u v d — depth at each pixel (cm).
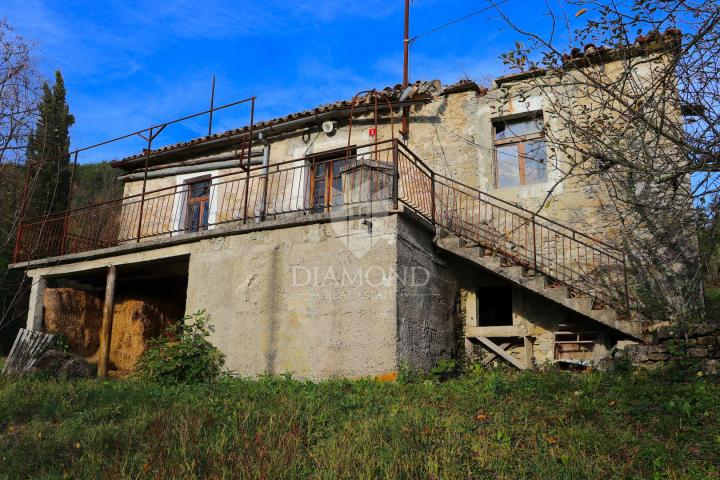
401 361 770
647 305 847
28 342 987
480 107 1050
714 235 603
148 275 1191
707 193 522
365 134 1124
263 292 888
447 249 895
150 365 855
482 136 1036
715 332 683
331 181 1076
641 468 463
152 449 512
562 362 867
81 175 3506
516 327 928
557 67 655
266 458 483
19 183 1641
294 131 1197
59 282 1241
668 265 850
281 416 577
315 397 661
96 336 1189
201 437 541
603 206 923
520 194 987
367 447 496
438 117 1080
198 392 723
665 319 825
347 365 793
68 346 1124
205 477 461
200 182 1298
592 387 634
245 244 927
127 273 1166
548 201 962
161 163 1350
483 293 1027
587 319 885
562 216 949
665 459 465
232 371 881
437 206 1030
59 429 594
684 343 685
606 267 898
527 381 687
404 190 930
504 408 596
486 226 998
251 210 1195
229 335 902
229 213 1217
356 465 471
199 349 884
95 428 580
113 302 1062
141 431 565
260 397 673
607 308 806
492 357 941
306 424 568
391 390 688
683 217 593
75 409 661
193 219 1272
